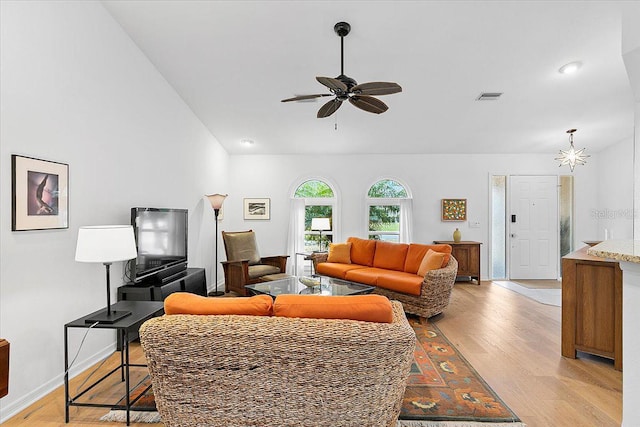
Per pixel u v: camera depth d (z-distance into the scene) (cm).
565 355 288
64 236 254
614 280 265
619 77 380
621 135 539
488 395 227
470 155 623
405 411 209
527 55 344
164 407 174
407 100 437
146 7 296
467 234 621
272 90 421
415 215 624
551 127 512
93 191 284
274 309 176
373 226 632
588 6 280
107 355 297
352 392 166
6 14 208
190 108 466
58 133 248
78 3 266
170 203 415
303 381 165
